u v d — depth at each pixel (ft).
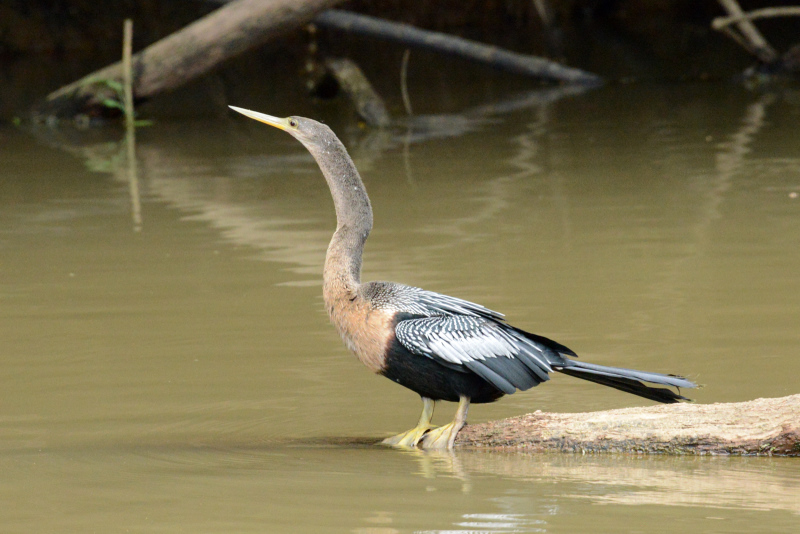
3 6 130.11
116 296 38.63
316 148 28.25
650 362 30.45
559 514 19.93
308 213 51.83
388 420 27.53
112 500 21.12
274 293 38.60
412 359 25.34
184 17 138.31
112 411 27.73
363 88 83.66
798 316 34.47
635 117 82.38
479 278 39.78
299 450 24.86
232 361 31.76
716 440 23.82
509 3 152.46
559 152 67.67
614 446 24.43
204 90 104.99
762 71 103.09
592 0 159.63
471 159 66.13
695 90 97.40
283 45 134.00
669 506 20.27
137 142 77.36
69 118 87.35
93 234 48.26
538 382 24.80
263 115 29.17
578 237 45.75
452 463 23.80
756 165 60.54
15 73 113.70
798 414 23.48
